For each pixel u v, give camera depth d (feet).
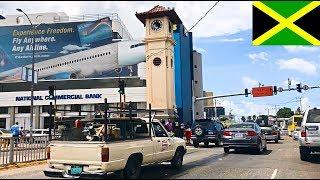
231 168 41.16
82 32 200.44
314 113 48.16
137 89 178.50
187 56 181.78
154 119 40.11
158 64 132.16
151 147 37.11
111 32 196.65
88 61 196.85
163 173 37.99
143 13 132.57
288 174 35.94
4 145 51.19
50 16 215.72
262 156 56.03
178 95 167.63
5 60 204.13
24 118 186.91
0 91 192.24
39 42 202.90
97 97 181.78
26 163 51.39
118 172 34.60
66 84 189.16
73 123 35.06
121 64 191.83
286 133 201.67
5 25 210.59
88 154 31.22
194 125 83.41
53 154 32.78
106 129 31.50
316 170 39.04
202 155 59.26
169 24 136.36
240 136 59.36
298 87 122.83
